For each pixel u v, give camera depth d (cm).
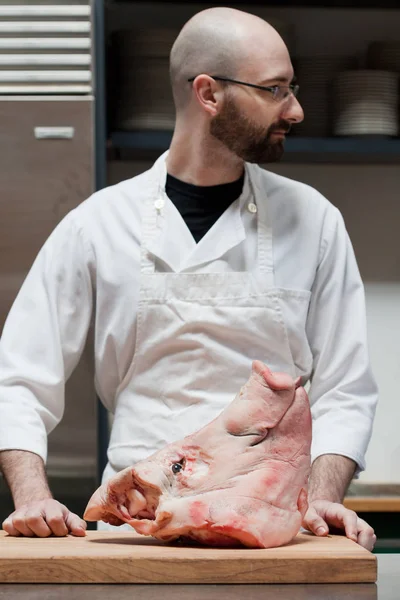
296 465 146
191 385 188
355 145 293
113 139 286
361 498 288
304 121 299
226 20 188
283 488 143
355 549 139
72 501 270
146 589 129
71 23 272
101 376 201
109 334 195
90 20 272
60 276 199
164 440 187
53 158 271
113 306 195
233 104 183
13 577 132
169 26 321
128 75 288
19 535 154
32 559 132
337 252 201
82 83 273
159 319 190
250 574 132
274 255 196
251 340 190
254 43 183
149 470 143
